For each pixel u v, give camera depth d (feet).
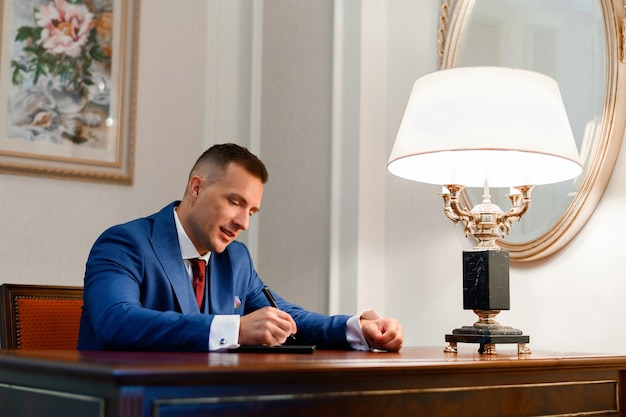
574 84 8.32
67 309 7.82
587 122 8.16
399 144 7.16
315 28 11.35
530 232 8.65
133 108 11.91
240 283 8.04
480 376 5.23
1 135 10.97
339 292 10.32
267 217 11.89
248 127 12.60
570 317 8.25
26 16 11.30
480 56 9.34
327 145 10.84
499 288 6.81
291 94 11.71
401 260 10.11
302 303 11.02
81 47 11.65
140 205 11.90
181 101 12.32
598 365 5.98
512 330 6.72
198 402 3.98
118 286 6.46
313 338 7.28
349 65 10.53
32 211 11.10
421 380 4.89
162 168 12.10
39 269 11.09
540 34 8.70
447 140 6.72
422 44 10.10
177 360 4.54
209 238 7.41
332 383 4.47
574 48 8.32
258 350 5.91
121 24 11.96
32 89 11.25
